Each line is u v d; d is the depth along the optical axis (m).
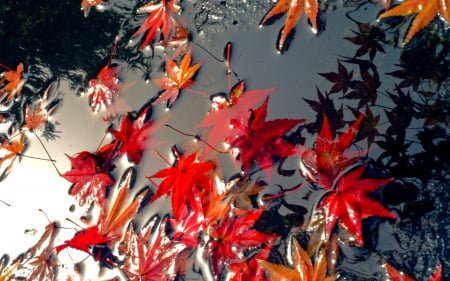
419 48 0.71
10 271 0.73
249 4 0.76
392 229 0.67
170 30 0.77
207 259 0.69
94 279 0.71
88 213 0.73
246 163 0.70
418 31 0.72
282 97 0.72
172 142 0.73
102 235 0.72
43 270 0.73
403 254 0.67
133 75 0.77
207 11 0.77
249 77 0.74
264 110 0.70
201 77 0.75
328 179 0.69
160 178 0.73
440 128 0.69
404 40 0.72
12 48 0.82
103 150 0.75
